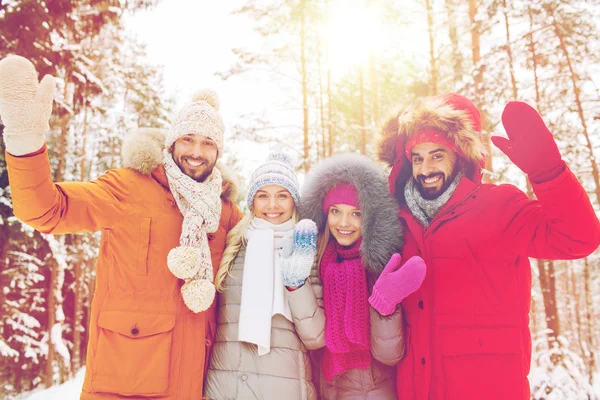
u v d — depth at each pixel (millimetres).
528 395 1996
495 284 2023
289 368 2176
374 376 2213
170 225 2229
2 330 10508
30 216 1848
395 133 2531
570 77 10578
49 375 11234
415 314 2121
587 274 15422
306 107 13266
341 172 2338
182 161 2299
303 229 2174
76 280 14383
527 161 1697
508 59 9719
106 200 2129
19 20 7504
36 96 1745
